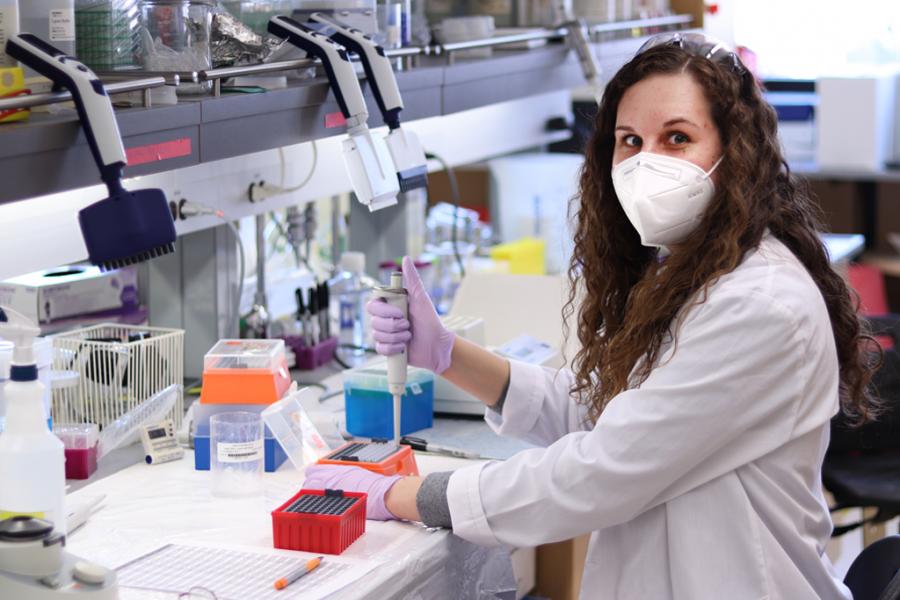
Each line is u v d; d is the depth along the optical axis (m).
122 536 1.79
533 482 1.72
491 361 2.07
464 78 2.79
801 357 1.63
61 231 2.16
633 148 1.78
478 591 1.96
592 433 1.70
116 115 1.69
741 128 1.70
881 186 5.52
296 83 2.19
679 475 1.65
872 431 3.10
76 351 2.24
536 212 4.42
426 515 1.81
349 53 2.26
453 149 3.74
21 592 1.35
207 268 2.75
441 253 3.78
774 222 1.78
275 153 2.78
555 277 3.03
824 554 1.82
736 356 1.61
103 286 2.62
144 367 2.26
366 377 2.38
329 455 2.01
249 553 1.71
